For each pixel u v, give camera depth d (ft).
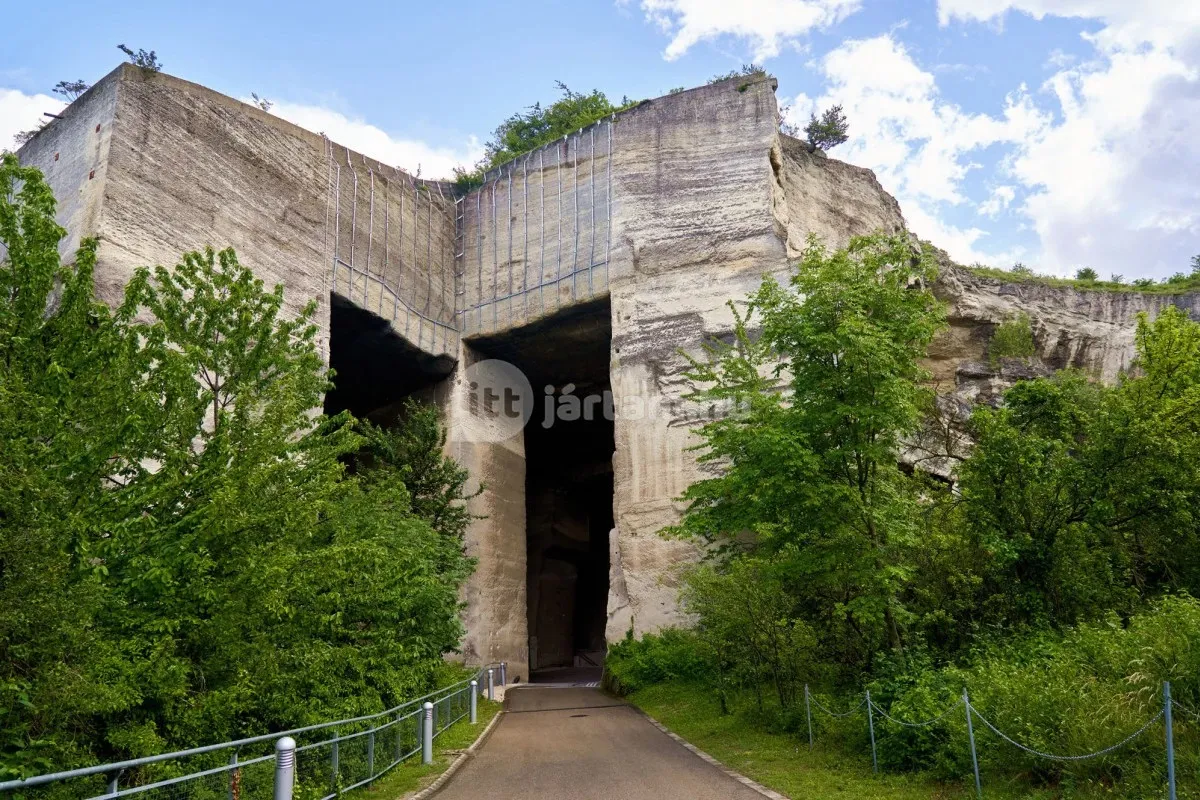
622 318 98.94
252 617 31.17
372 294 97.09
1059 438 49.62
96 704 23.21
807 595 49.11
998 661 36.27
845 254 42.73
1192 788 21.74
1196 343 46.65
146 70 73.92
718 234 97.40
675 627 81.92
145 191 71.26
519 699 75.41
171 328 38.83
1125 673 27.30
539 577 147.74
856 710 36.96
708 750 41.57
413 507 69.77
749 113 101.14
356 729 36.11
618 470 94.17
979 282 116.37
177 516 30.94
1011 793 26.20
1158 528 45.75
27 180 29.60
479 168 120.26
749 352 47.88
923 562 47.24
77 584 23.39
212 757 28.66
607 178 105.50
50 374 25.17
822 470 40.45
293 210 87.61
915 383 44.55
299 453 41.70
